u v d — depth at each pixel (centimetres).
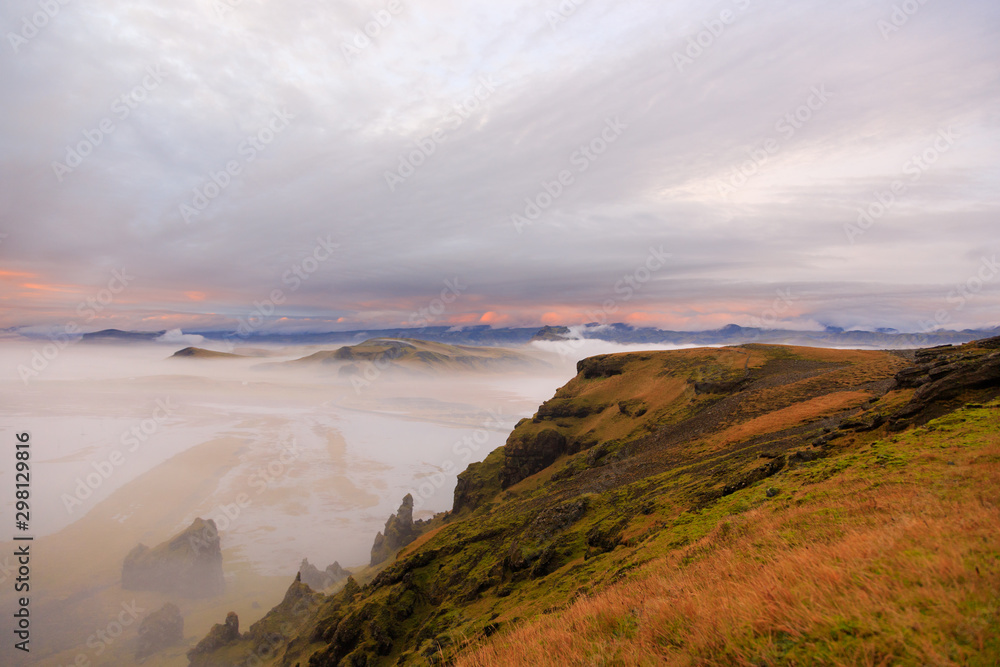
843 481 1862
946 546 768
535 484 11394
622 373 15412
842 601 690
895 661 545
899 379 4006
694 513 2666
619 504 4262
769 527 1566
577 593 2222
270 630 9756
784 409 6347
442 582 5206
